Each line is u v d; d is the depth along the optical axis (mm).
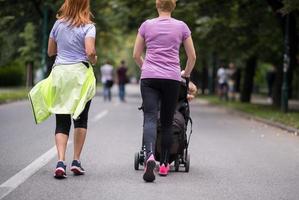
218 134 31562
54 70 16422
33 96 16328
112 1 55125
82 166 18703
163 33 16625
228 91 79000
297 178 17469
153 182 16203
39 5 68250
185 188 15508
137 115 44844
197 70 103000
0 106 50938
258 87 115812
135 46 16891
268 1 47688
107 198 14062
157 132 17359
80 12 16594
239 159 21469
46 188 15062
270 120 40562
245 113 48625
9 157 20344
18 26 72500
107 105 60188
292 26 50312
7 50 77875
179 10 49594
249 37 56938
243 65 75250
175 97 16719
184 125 17703
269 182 16703
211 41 59688
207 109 58406
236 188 15703
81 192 14672
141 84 16750
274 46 58281
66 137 16516
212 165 19797
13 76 110125
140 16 54062
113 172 17672
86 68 16484
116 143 25531
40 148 22906
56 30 16641
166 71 16484
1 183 15625
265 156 22562
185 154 18188
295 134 32344
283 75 50656
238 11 51844
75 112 16031
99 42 90375
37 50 74812
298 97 91875
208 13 51219
